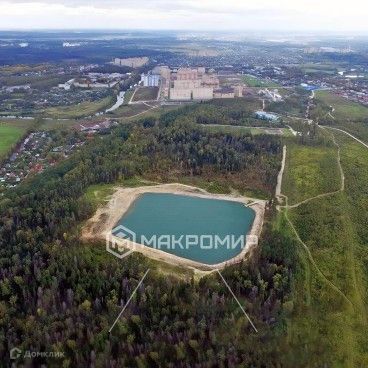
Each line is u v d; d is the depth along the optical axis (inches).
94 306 5772.6
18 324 5477.4
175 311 5684.1
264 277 6318.9
